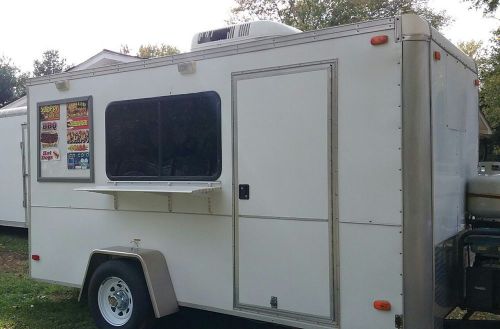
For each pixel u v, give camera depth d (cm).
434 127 330
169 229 433
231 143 391
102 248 478
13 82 2964
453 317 416
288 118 362
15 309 529
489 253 359
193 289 420
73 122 499
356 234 334
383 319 324
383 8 2595
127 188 431
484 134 551
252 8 2700
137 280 429
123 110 460
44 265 529
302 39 354
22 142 916
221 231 400
